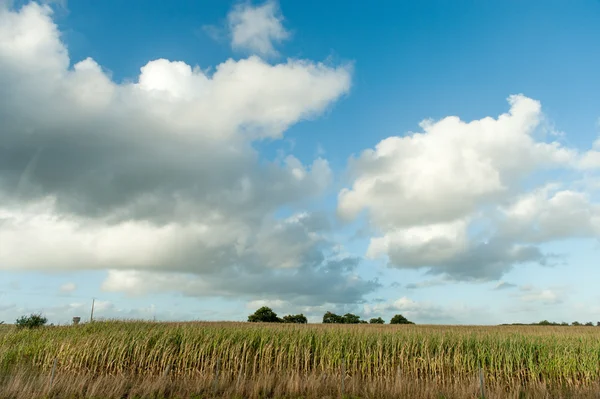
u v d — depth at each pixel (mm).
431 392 16750
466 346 22266
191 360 20484
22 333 27297
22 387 15734
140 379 18875
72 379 17281
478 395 16828
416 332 27062
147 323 33375
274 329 25766
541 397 16578
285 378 18266
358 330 27484
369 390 17250
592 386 18812
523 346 22312
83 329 28281
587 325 78125
